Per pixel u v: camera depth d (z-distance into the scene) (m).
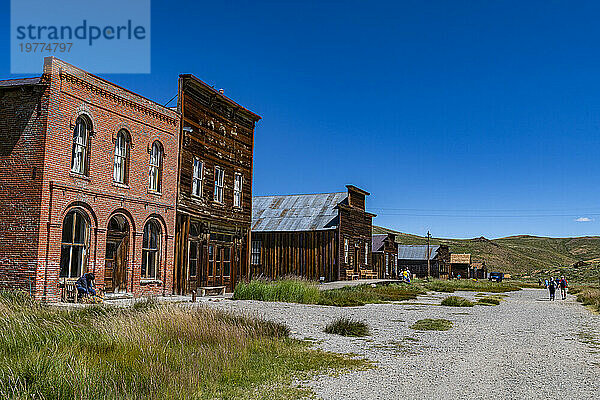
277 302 25.72
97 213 21.38
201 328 12.33
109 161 22.25
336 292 31.69
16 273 18.83
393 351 13.07
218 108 30.78
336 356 11.98
